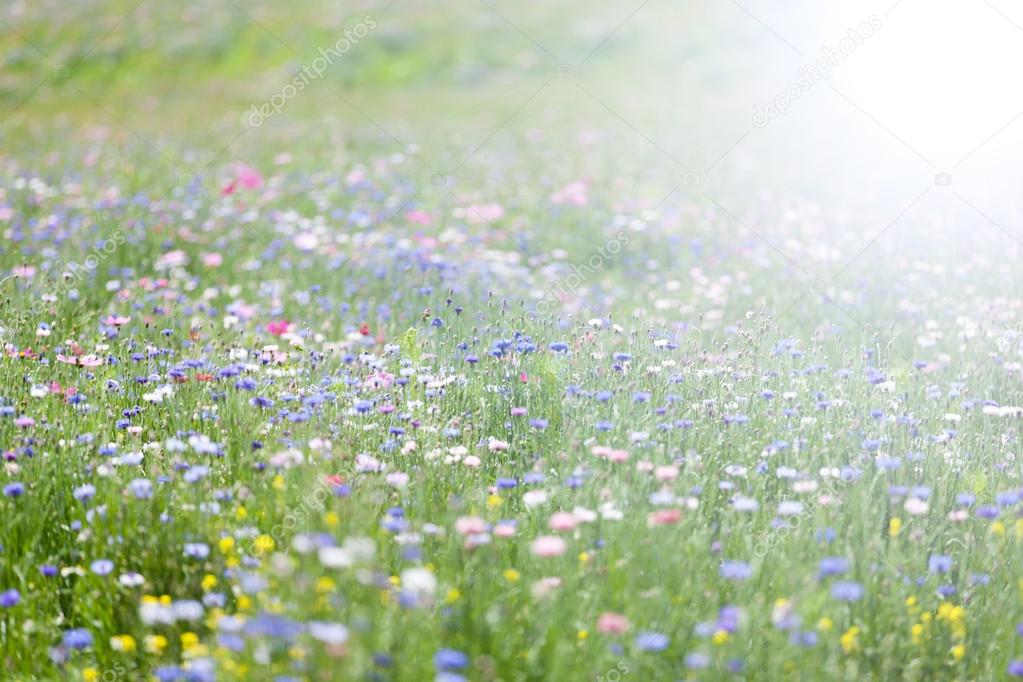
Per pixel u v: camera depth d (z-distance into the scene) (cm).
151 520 488
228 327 878
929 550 484
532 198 1370
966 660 423
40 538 494
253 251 1127
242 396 612
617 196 1391
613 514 459
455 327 817
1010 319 848
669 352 721
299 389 634
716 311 925
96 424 583
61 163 1570
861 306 941
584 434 562
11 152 1706
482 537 439
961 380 713
